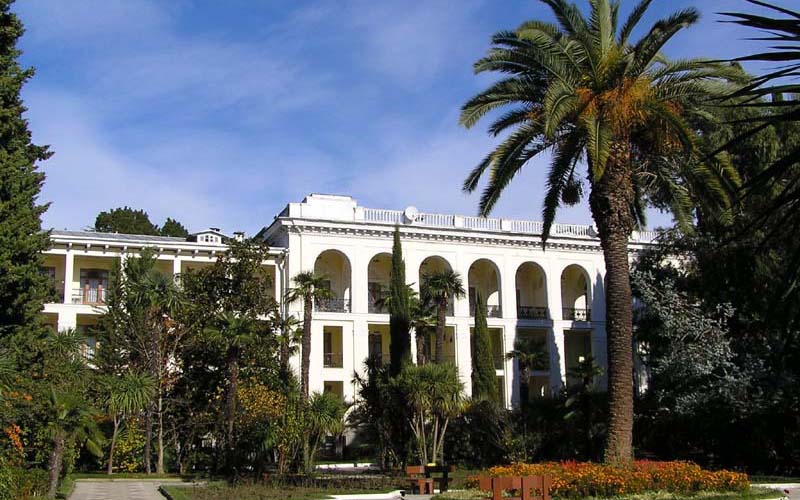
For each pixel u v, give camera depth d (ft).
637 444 123.65
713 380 109.81
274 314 134.82
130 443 115.96
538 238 175.32
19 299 87.40
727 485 65.41
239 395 109.09
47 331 93.86
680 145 74.02
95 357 120.06
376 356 149.38
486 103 78.02
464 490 71.15
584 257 180.55
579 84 72.38
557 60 73.10
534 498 58.49
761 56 12.89
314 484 86.22
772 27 12.55
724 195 73.67
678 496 61.31
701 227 113.19
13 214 86.84
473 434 121.90
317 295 127.03
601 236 75.51
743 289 104.58
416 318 146.51
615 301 73.72
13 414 59.67
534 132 76.54
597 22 73.97
